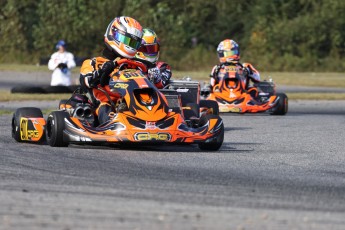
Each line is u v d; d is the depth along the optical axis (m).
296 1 128.50
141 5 125.56
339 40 124.44
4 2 128.88
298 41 124.75
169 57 124.06
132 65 30.88
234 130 39.56
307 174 24.42
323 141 34.75
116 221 16.11
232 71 51.00
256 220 16.53
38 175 22.59
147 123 28.52
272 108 50.06
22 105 55.19
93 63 31.47
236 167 25.58
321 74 109.81
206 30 130.50
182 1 133.12
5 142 31.47
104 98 30.94
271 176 23.72
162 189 20.50
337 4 125.69
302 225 16.17
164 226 15.71
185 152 29.33
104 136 28.25
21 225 15.54
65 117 29.27
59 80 67.56
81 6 124.44
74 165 24.92
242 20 129.75
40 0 130.12
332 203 19.19
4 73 101.19
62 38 123.88
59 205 17.73
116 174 23.14
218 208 17.88
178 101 30.62
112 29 31.36
